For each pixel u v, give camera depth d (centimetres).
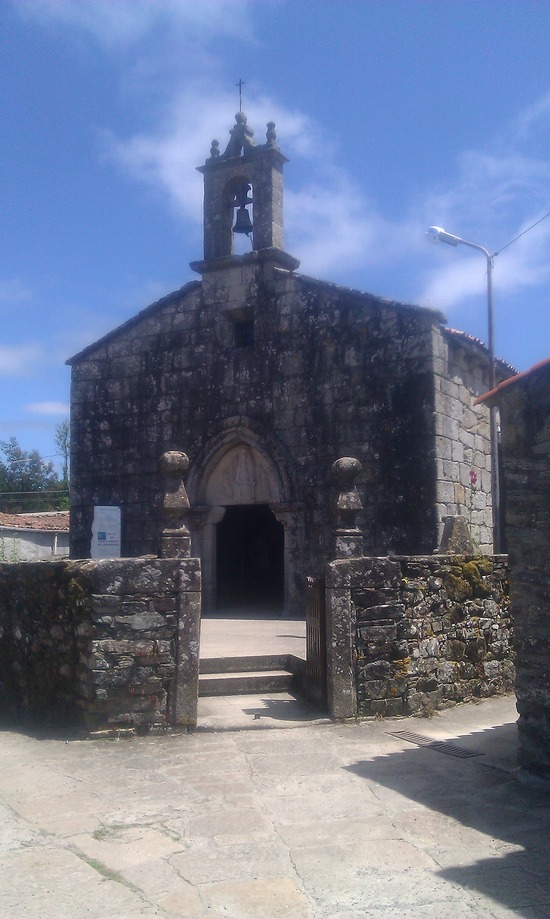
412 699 944
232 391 1823
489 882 501
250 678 1065
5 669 1030
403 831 585
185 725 869
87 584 870
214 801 652
